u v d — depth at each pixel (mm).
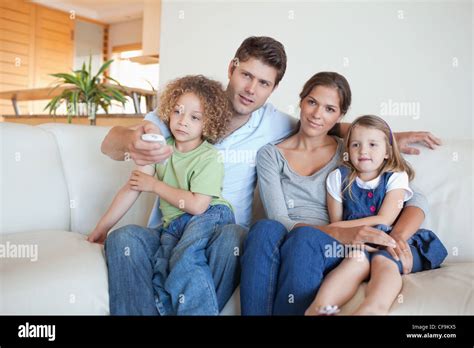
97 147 1440
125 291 999
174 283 983
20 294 897
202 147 1236
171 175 1229
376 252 1030
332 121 1248
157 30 4090
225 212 1178
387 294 909
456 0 1800
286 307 946
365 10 1947
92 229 1394
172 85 1275
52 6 5980
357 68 1978
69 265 986
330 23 2014
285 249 984
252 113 1354
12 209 1249
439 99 1854
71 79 2297
